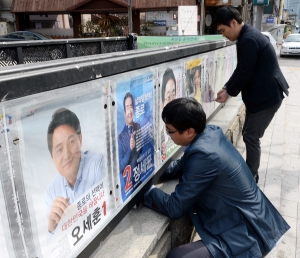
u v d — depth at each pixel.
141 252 1.65
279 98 2.91
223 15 2.81
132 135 1.80
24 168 1.06
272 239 1.85
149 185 2.11
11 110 0.97
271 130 5.15
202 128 1.81
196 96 3.13
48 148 1.16
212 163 1.71
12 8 17.66
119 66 1.54
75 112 1.28
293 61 17.72
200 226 1.84
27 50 2.99
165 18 16.41
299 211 3.02
